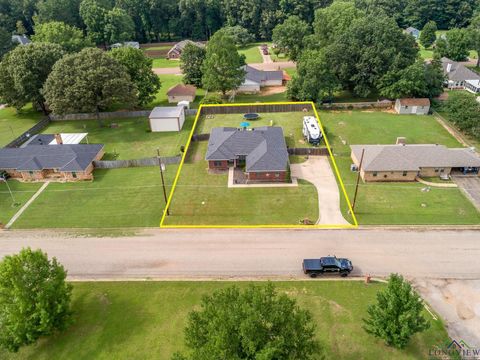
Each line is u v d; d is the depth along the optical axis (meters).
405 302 27.36
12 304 29.23
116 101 70.62
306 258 39.31
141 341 31.00
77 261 40.00
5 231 44.88
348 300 34.06
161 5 150.75
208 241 42.16
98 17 132.75
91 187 53.34
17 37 130.12
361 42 79.69
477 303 33.72
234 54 85.38
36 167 55.47
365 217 44.94
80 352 30.41
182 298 34.97
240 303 23.92
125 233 43.88
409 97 77.44
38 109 83.81
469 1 151.88
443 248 39.91
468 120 61.84
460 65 95.12
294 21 107.25
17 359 30.11
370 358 28.92
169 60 129.50
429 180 52.03
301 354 23.84
